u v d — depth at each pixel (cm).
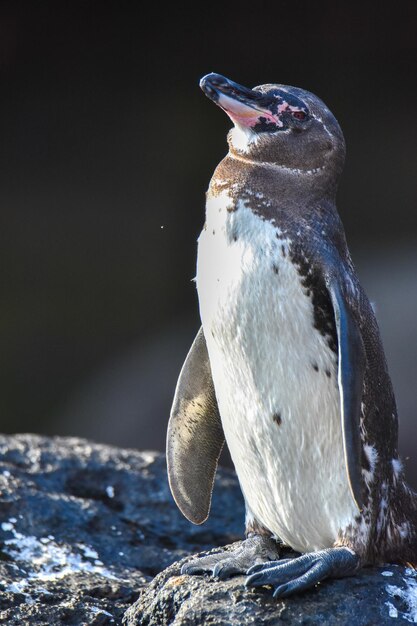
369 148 6481
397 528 1703
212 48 6694
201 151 6531
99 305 5859
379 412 1661
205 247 1652
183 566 1688
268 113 1664
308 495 1638
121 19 6688
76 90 6688
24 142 6581
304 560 1583
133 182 6494
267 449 1639
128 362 5466
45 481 2338
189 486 1841
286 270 1577
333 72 6650
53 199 6438
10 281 5984
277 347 1584
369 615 1538
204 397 1823
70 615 1723
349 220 6288
